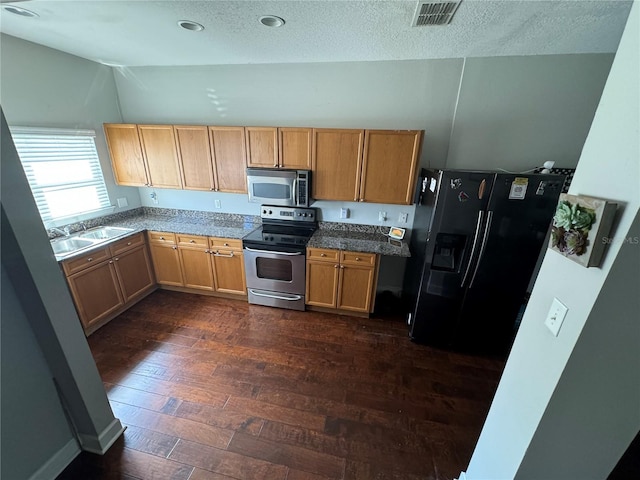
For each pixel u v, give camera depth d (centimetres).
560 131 251
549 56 237
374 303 294
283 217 320
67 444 154
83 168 292
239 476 149
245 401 193
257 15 179
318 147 270
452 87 260
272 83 290
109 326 271
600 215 69
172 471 150
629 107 66
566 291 85
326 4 164
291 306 304
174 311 299
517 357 109
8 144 111
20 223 117
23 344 132
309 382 211
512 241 215
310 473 151
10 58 226
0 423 126
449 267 234
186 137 293
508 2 156
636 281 70
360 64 269
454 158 275
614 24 181
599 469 94
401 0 158
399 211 302
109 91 314
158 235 313
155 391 199
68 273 233
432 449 165
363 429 176
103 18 188
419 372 224
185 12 176
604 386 82
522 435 98
